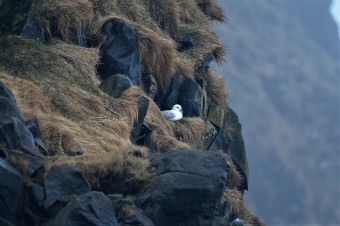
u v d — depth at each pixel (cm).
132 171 2083
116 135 2719
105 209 1916
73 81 2836
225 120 3491
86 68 2945
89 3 3133
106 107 2808
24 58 2786
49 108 2667
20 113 2195
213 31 3588
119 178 2083
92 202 1909
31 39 2866
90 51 3009
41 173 2017
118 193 2070
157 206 1981
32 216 1938
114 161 2095
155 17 3425
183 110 3244
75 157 2148
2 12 2781
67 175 1986
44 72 2798
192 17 3603
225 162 2055
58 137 2477
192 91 3269
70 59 2923
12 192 1941
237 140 3494
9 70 2741
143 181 2070
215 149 3331
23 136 2159
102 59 3078
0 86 2195
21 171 2002
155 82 3162
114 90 2884
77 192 1978
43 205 1944
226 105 3538
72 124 2600
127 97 2867
